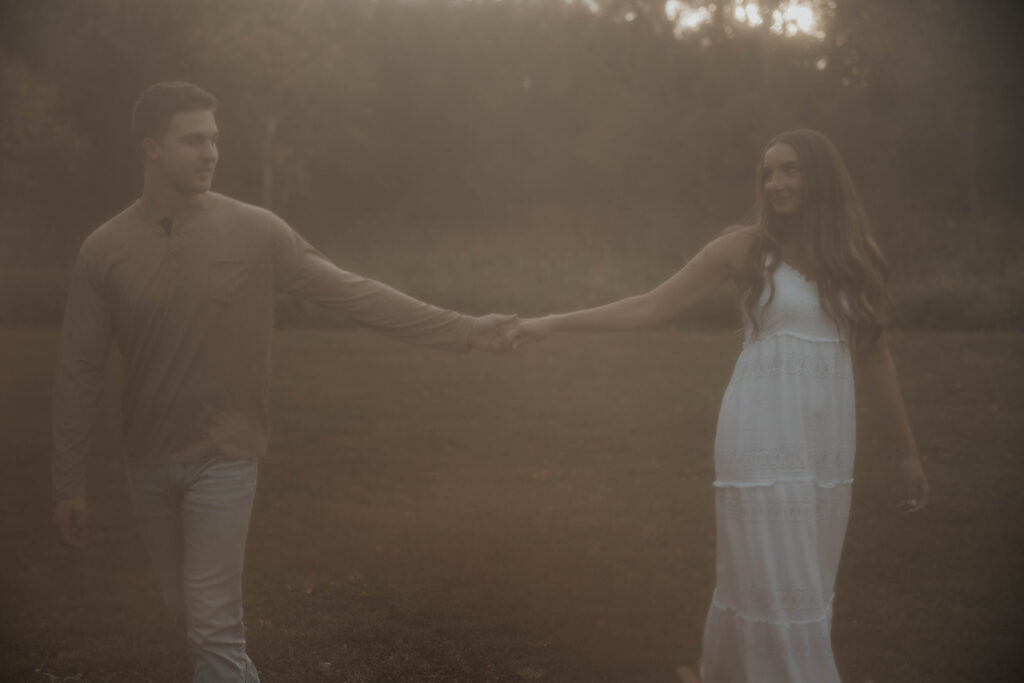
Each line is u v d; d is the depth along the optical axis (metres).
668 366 12.61
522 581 5.12
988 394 10.41
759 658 2.98
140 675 3.93
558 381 11.69
